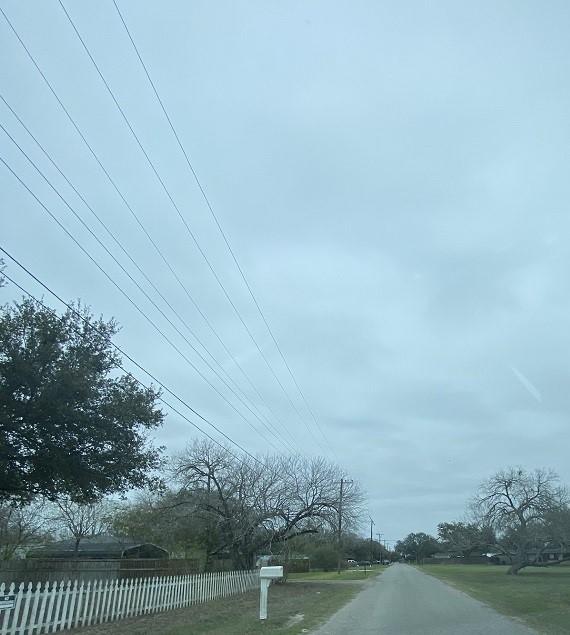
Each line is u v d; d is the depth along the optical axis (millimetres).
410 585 39562
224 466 37531
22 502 20859
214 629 15734
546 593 29953
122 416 18344
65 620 14867
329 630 15734
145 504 43656
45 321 17172
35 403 16719
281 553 48938
